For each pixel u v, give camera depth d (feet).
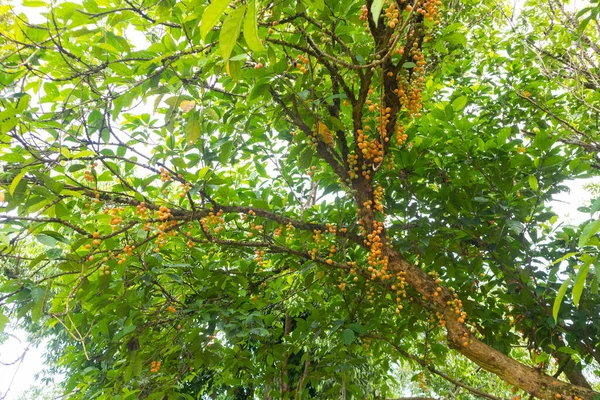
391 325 17.34
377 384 26.12
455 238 15.15
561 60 20.26
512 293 15.29
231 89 14.43
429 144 15.03
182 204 16.52
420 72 13.37
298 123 14.26
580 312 13.97
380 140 13.29
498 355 13.73
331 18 12.54
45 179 10.34
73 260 11.95
